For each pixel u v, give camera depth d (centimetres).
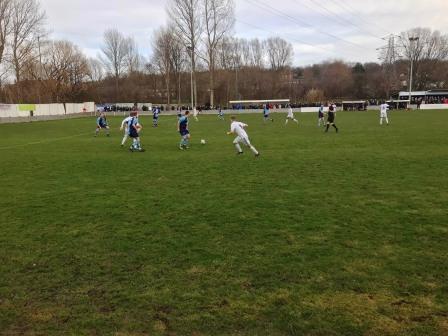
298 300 439
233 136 2441
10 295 469
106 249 601
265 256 558
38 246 621
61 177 1190
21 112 4972
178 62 8531
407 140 1952
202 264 538
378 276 491
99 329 395
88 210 815
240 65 10125
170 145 2016
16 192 991
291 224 692
